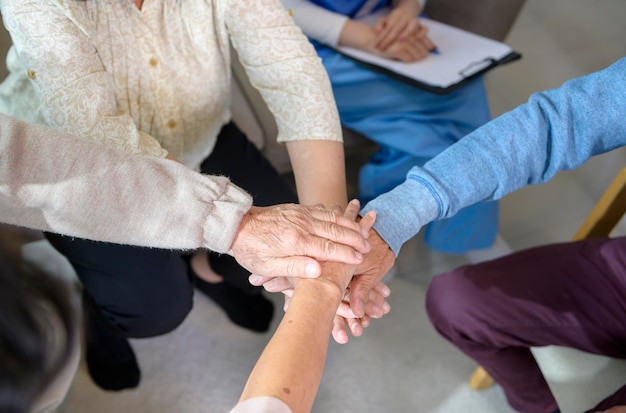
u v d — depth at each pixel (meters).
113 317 1.18
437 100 1.40
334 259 0.80
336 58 1.43
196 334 1.52
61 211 0.76
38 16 0.86
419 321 1.59
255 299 1.53
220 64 1.07
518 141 0.89
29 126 0.73
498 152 0.89
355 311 0.82
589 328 1.05
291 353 0.64
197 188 0.79
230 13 1.00
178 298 1.19
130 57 0.98
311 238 0.81
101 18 0.93
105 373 1.37
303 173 1.01
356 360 1.50
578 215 1.88
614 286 1.05
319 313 0.72
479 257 1.69
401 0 1.47
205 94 1.08
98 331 1.29
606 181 1.94
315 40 1.45
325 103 1.02
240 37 1.03
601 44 2.41
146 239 0.80
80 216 0.77
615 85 0.87
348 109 1.42
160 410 1.39
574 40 2.41
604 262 1.07
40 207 0.75
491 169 0.89
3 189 0.72
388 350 1.52
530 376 1.20
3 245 0.50
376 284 0.90
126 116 0.92
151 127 1.08
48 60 0.88
